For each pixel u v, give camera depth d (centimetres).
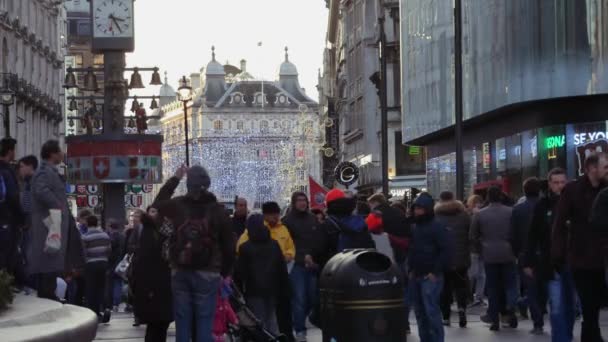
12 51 6153
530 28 3750
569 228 1277
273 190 15288
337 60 10800
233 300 1397
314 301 1706
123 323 2223
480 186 4416
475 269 2319
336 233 1677
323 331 1232
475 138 4747
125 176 4100
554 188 1389
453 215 1917
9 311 1016
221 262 1204
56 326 934
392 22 6881
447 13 4638
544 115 3888
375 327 1176
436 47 4800
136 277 1318
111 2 4197
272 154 16250
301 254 1689
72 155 4134
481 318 1912
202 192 1198
